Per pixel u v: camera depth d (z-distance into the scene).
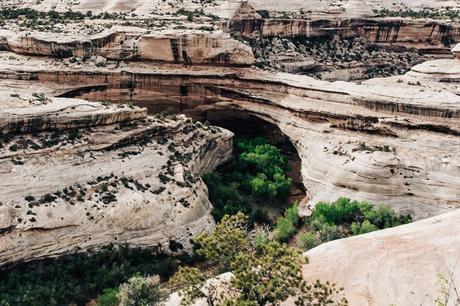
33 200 34.38
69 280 33.06
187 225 38.69
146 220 37.19
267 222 44.56
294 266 22.12
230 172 53.06
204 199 42.41
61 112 39.56
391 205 42.75
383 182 43.22
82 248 34.66
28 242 32.78
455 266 26.00
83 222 35.03
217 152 52.16
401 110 47.22
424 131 46.31
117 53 56.16
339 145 48.03
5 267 32.03
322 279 26.17
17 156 36.12
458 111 45.03
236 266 22.61
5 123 36.78
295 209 44.50
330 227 39.56
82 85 54.28
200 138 50.34
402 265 26.48
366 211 41.69
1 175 34.50
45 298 31.25
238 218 26.23
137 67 56.34
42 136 38.62
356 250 28.08
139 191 38.75
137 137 43.56
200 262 37.06
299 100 53.38
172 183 40.91
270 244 23.03
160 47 56.12
